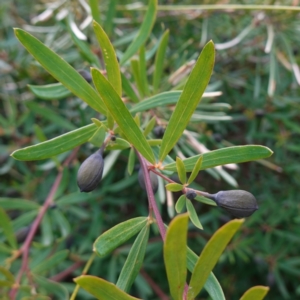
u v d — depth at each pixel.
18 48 0.28
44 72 0.26
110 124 0.11
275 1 0.23
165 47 0.16
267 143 0.28
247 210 0.10
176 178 0.17
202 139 0.23
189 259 0.11
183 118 0.10
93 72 0.09
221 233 0.08
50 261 0.19
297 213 0.27
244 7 0.19
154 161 0.11
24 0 0.32
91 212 0.27
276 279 0.26
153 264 0.26
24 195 0.27
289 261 0.26
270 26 0.23
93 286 0.08
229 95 0.27
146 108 0.13
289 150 0.29
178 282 0.08
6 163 0.27
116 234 0.10
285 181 0.28
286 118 0.26
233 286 0.29
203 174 0.28
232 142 0.29
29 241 0.18
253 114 0.27
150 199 0.10
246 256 0.25
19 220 0.20
